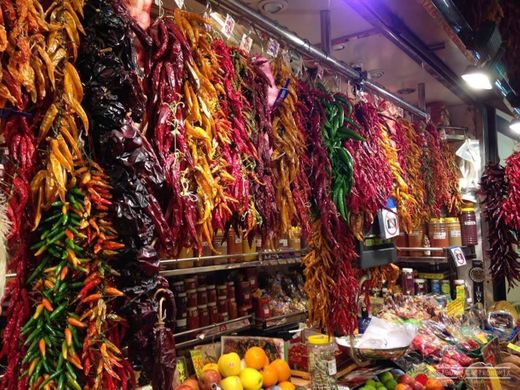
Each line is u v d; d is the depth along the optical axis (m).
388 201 2.61
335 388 2.20
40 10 1.00
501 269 3.99
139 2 1.27
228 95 1.50
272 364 2.38
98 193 1.06
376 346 2.53
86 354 0.99
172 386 1.14
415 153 3.10
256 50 1.94
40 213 1.00
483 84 3.07
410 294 3.87
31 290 1.02
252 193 1.55
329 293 2.20
